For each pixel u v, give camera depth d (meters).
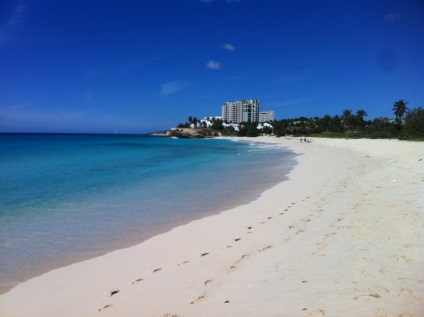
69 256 6.85
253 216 9.60
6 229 8.70
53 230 8.61
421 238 6.30
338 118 132.50
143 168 23.48
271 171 20.92
